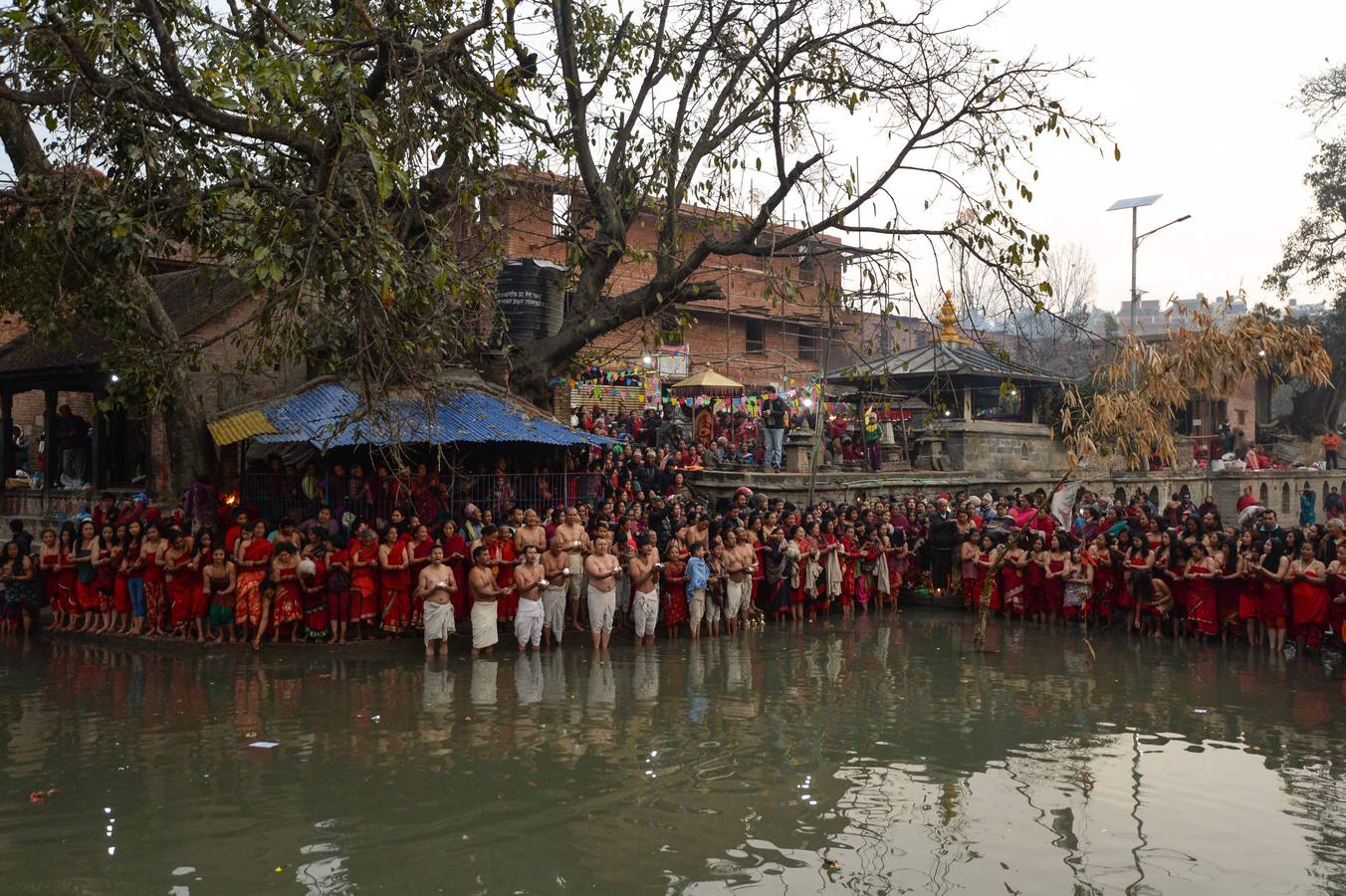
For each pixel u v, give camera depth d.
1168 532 18.34
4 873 7.36
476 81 14.52
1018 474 30.30
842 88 16.17
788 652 16.16
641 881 7.38
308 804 8.81
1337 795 9.38
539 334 22.25
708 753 10.48
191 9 12.51
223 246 14.21
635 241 33.81
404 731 11.10
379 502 17.83
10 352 23.73
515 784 9.38
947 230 15.60
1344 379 47.69
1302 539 16.31
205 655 15.08
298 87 11.38
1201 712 12.43
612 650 16.12
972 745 10.93
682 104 18.30
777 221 18.52
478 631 15.31
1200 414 42.16
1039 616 19.42
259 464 20.11
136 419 21.19
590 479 20.28
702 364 34.56
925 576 21.88
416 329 14.40
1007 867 7.71
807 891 7.24
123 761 9.95
